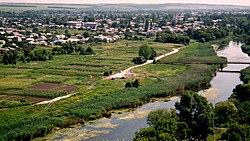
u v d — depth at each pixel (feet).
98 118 418.31
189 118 345.51
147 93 503.61
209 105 355.97
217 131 342.44
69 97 482.69
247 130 319.88
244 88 426.92
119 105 455.63
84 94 498.69
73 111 418.92
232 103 376.07
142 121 408.87
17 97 485.56
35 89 527.40
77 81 587.68
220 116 367.45
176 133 311.88
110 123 402.52
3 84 557.33
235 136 305.53
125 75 636.89
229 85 583.99
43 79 596.29
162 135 288.71
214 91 546.67
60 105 446.19
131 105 460.55
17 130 355.36
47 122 381.40
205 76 611.06
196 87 567.18
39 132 360.89
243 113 364.99
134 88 530.68
